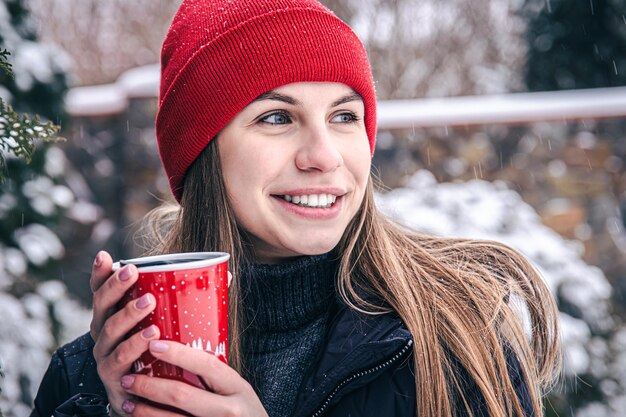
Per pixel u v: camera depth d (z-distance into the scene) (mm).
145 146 6609
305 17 1518
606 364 4027
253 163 1488
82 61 11734
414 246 1750
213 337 1177
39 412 1742
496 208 4367
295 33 1495
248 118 1509
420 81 9078
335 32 1534
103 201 6672
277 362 1581
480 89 9109
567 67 7789
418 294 1549
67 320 4035
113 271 1227
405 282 1564
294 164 1480
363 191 1564
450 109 5734
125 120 6660
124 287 1142
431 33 9117
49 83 3752
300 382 1559
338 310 1563
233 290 1576
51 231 3984
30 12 3855
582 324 3988
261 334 1611
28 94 3688
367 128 1688
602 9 7547
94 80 11727
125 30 11703
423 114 5660
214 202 1604
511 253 1744
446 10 9125
